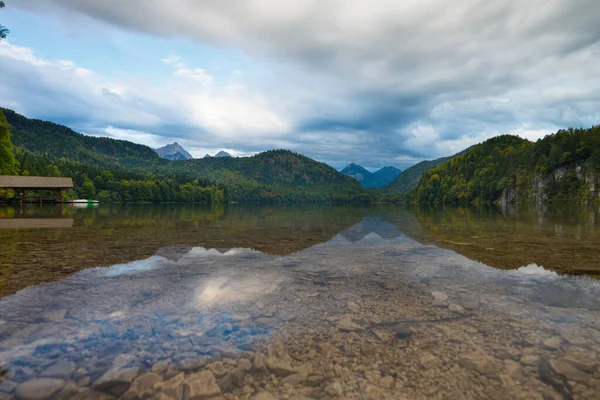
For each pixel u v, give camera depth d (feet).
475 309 14.67
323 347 10.91
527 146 501.56
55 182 146.51
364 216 102.63
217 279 19.67
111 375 9.04
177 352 10.39
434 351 10.69
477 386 8.76
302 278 20.13
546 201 365.61
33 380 8.70
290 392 8.45
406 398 8.26
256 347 10.84
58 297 15.75
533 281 19.51
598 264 24.20
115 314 13.60
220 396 8.24
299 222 70.08
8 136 143.43
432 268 23.03
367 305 15.15
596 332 12.17
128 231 44.96
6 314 13.37
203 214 104.06
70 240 34.94
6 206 124.16
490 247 32.32
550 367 9.70
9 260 24.20
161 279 19.49
